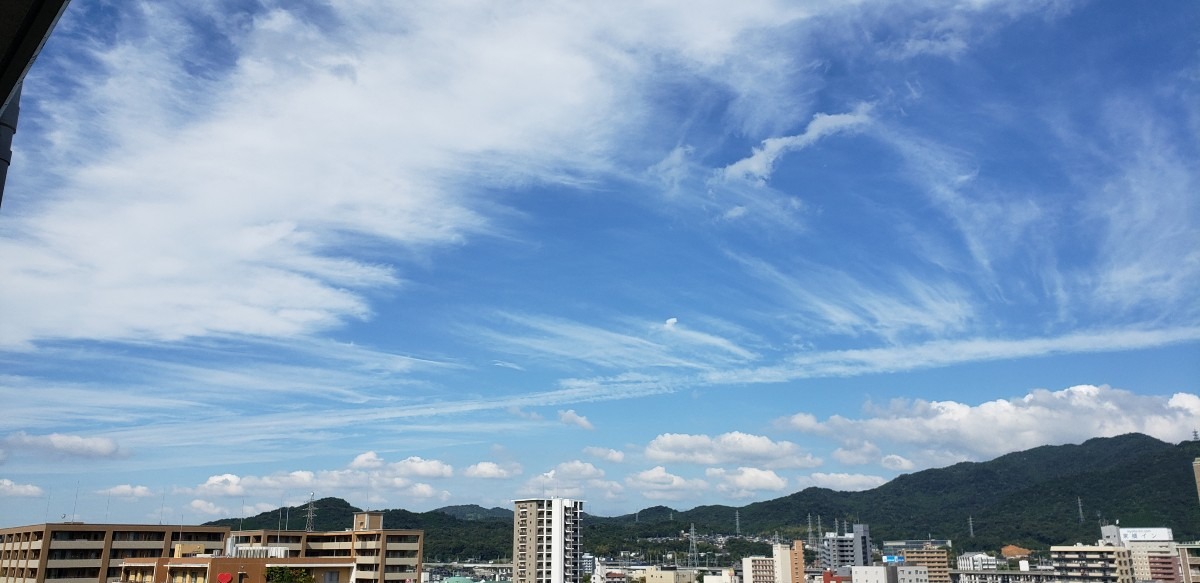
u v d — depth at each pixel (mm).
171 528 178750
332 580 146250
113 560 168750
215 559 136375
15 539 173000
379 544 181375
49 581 160125
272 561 142125
